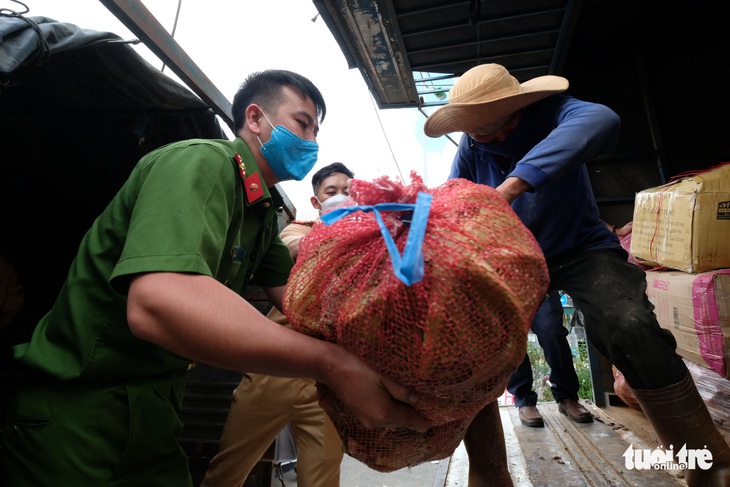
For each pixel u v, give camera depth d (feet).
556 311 10.35
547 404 12.25
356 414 2.65
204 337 2.56
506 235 2.73
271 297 5.58
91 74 6.97
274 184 4.87
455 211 2.73
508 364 2.46
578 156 4.63
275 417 6.31
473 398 2.59
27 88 7.35
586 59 15.06
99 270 3.61
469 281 2.36
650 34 14.33
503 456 5.43
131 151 9.09
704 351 6.88
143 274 2.80
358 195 2.72
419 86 15.34
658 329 4.90
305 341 2.63
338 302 2.67
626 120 14.35
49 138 8.73
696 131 13.79
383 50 12.42
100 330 3.54
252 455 6.45
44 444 3.38
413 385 2.48
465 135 6.67
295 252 7.03
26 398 3.58
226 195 3.72
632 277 5.44
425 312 2.35
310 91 4.70
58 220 10.95
